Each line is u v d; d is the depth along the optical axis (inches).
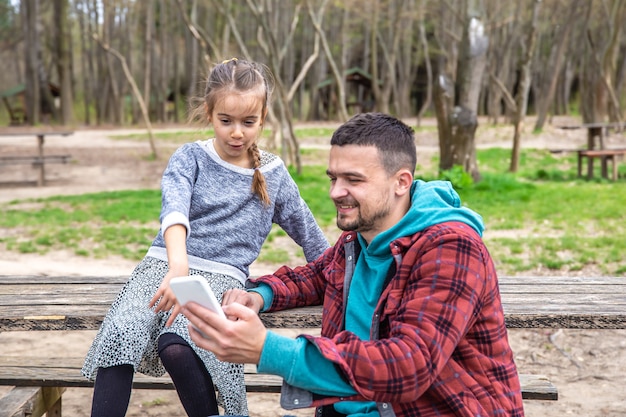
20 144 994.1
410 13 1318.9
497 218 388.2
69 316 97.6
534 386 118.1
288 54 1579.7
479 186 492.7
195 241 95.8
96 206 460.8
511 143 913.5
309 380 62.8
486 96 1908.2
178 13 1713.8
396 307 68.7
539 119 991.0
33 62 1542.8
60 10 1550.2
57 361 125.0
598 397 160.6
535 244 317.4
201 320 64.1
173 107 1835.6
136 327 88.5
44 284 116.3
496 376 69.3
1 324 97.3
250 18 1534.2
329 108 1684.3
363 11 1346.0
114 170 732.7
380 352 62.7
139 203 465.1
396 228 72.1
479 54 506.0
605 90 919.0
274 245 326.3
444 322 64.8
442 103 513.7
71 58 1699.1
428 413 67.3
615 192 480.4
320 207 425.7
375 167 70.8
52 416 127.1
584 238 327.0
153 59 1684.3
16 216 421.4
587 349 191.0
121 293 93.4
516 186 504.7
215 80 95.0
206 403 85.8
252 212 98.3
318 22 746.8
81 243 345.1
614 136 885.2
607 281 115.9
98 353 87.4
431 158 741.9
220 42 1230.3
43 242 342.3
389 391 62.4
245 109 94.0
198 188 97.0
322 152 787.4
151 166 766.5
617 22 855.7
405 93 1662.2
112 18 1620.3
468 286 66.3
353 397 64.0
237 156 98.1
